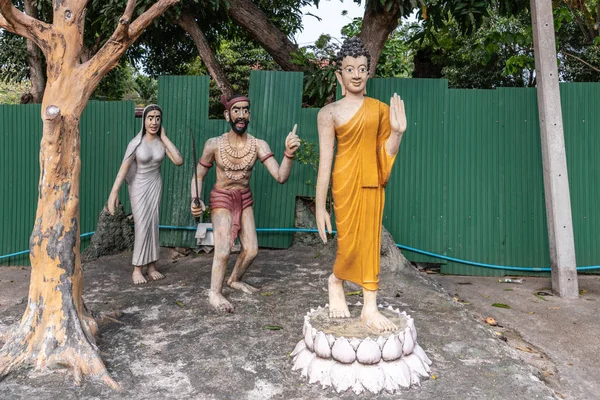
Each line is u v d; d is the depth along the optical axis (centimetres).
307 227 650
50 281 337
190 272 569
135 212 532
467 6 647
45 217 338
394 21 691
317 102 696
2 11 314
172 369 329
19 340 335
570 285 537
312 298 466
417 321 413
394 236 634
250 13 777
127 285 520
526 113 612
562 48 1254
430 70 949
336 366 308
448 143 623
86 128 659
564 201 540
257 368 330
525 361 368
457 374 320
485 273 629
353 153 332
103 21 709
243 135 465
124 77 1180
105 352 353
